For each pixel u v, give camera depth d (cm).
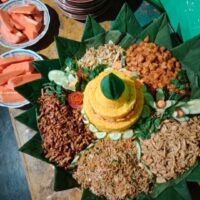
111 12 101
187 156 77
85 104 82
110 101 76
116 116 78
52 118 82
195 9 80
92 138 82
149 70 83
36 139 83
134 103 78
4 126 122
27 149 82
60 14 103
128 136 81
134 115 80
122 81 76
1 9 106
